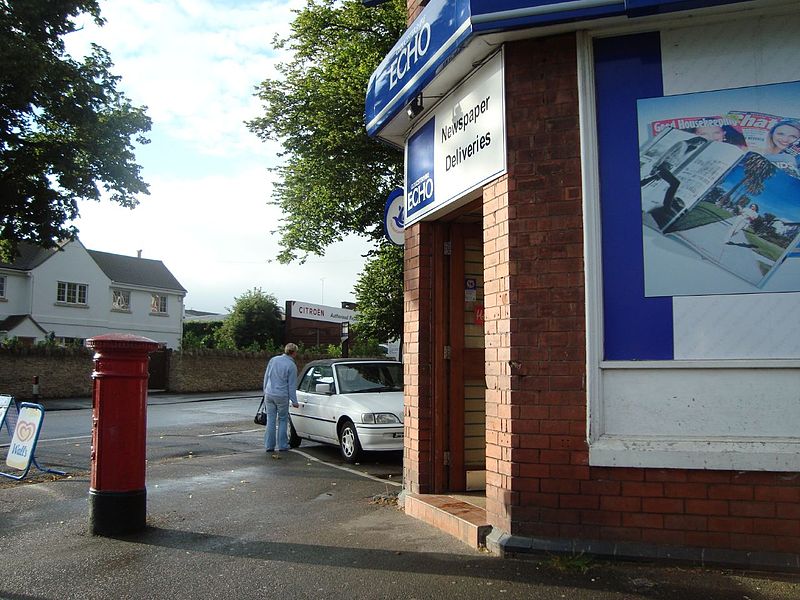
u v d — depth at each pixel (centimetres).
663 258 443
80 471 898
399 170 1590
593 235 450
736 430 421
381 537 523
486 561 446
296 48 1700
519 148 470
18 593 417
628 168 454
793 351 419
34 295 3819
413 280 644
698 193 441
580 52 461
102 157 2214
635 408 438
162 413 1961
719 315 431
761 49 438
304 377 1202
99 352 559
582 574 412
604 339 446
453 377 630
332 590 411
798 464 403
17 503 677
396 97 601
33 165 2141
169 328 4581
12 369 2417
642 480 430
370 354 3316
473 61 513
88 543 521
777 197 430
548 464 447
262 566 459
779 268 425
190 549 503
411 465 630
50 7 2058
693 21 445
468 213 605
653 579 402
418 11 676
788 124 432
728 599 372
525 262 462
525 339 457
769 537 409
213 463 943
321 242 1808
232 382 3206
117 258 4556
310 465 936
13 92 1973
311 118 1588
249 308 4719
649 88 455
